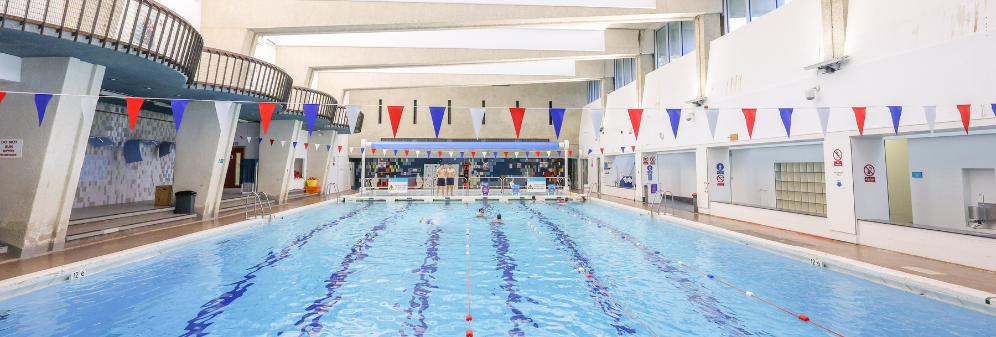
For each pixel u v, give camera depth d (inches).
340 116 671.8
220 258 243.1
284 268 221.1
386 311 157.8
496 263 234.7
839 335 132.3
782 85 317.7
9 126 218.4
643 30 600.4
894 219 286.7
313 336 134.0
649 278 202.5
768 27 334.0
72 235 255.6
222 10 416.5
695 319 148.6
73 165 232.5
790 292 177.5
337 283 194.1
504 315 153.8
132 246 246.2
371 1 420.8
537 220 417.4
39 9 175.5
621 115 667.4
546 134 976.3
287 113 507.2
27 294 172.4
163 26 230.4
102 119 399.2
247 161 629.3
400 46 593.0
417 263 234.2
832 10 271.4
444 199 634.2
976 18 190.7
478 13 424.5
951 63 201.2
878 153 264.5
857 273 200.4
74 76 220.2
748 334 134.6
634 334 135.9
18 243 215.8
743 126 363.6
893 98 231.5
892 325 139.1
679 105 476.7
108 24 198.7
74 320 145.0
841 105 266.2
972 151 244.8
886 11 236.1
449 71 756.6
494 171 957.2
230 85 333.4
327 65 589.3
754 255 251.0
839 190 269.4
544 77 769.6
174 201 392.5
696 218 390.9
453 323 145.9
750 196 435.8
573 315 153.7
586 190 693.3
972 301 153.1
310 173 727.1
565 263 234.4
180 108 186.4
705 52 424.5
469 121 967.6
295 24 418.9
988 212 235.1
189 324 143.0
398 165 948.0
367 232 341.1
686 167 568.1
